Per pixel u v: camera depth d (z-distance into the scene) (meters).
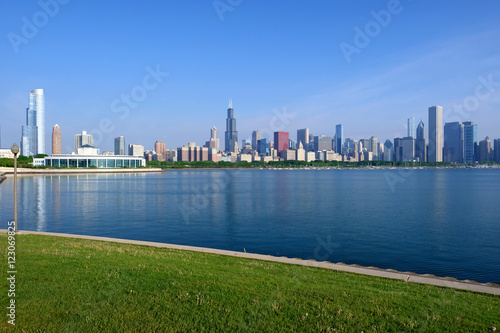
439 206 74.31
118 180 179.50
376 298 13.48
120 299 13.01
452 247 36.38
